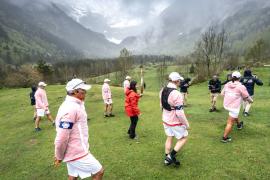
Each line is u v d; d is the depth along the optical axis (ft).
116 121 55.21
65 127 18.94
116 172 30.04
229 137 36.99
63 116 19.08
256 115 50.96
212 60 194.39
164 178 27.63
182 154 33.17
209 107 63.05
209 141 37.29
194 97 100.27
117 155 34.99
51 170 32.76
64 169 32.63
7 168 35.70
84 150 19.84
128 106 40.42
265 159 30.60
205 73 176.96
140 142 39.37
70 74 404.98
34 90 67.41
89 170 20.01
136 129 46.75
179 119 27.50
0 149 45.39
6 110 93.15
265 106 59.11
